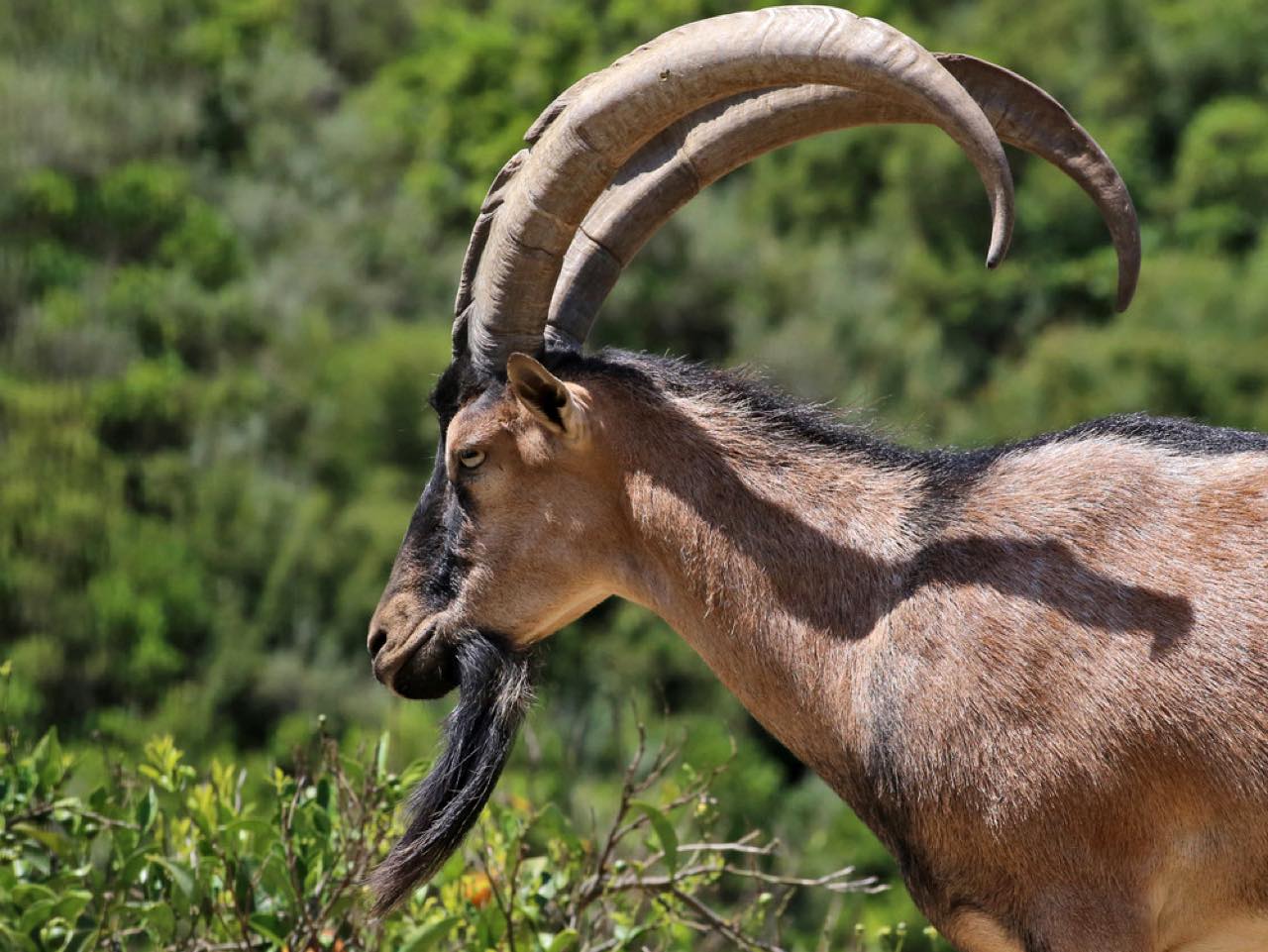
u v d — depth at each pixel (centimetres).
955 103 1098
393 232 11775
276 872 1513
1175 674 1147
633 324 10806
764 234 11444
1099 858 1162
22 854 1662
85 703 7869
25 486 8400
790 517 1280
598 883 1603
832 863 6194
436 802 1397
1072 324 10856
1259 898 1155
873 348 10612
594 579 1342
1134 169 11819
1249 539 1172
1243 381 9738
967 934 1217
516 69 12444
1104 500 1213
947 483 1270
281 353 10369
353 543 8931
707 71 1218
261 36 13500
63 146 10788
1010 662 1177
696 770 1992
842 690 1245
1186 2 12456
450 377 1371
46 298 9962
